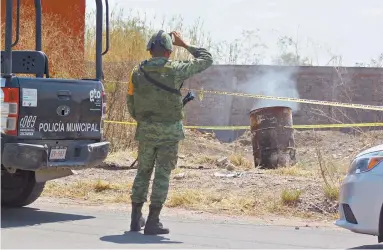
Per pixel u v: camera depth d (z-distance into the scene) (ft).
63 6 132.36
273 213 77.66
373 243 61.77
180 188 87.25
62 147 68.74
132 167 106.83
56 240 57.36
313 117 183.42
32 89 66.08
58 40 125.49
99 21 76.43
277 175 95.66
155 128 59.52
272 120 112.57
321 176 93.50
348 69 182.70
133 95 60.59
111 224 67.15
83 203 81.46
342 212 57.11
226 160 115.14
